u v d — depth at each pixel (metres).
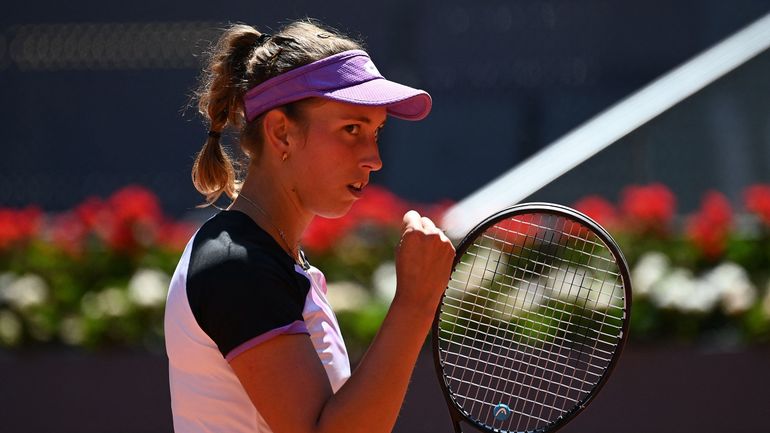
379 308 18.11
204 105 8.40
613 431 16.98
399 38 40.88
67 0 41.59
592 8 40.31
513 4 40.78
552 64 40.53
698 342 17.47
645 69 40.09
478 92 40.38
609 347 15.99
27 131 41.19
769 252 18.69
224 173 8.30
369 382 6.81
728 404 17.06
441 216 20.86
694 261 18.77
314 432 6.75
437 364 8.43
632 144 21.27
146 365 18.17
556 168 21.09
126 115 41.03
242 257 7.06
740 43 22.09
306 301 7.31
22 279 19.61
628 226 19.19
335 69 7.43
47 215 40.38
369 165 7.49
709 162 21.31
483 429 8.45
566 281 16.05
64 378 18.23
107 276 19.86
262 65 7.59
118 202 20.23
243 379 6.91
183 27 41.16
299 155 7.49
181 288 7.21
